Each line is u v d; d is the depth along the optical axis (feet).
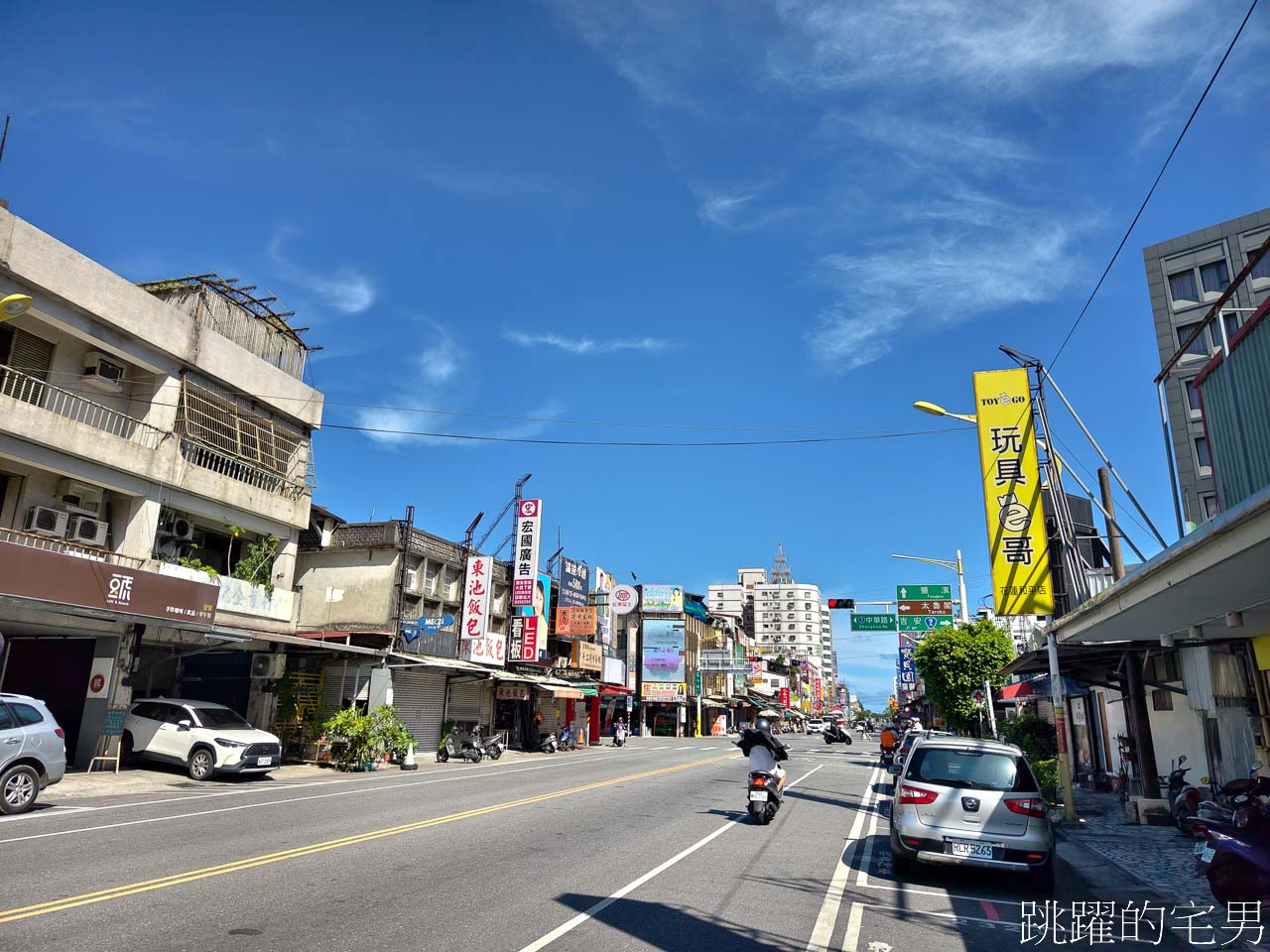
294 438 84.33
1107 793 65.87
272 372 81.66
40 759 39.65
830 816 49.39
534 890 25.71
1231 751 47.70
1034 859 28.55
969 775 30.73
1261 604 32.22
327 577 102.83
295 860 29.04
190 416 72.18
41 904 21.68
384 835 35.32
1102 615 37.63
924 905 26.61
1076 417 47.65
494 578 123.44
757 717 47.03
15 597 48.80
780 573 590.96
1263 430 34.53
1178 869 33.76
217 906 22.15
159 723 60.85
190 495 71.56
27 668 62.85
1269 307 33.86
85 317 62.85
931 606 132.16
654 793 58.29
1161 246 149.28
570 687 123.03
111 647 61.05
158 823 36.83
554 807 47.96
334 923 20.94
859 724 458.91
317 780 62.59
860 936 22.41
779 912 24.49
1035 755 74.33
